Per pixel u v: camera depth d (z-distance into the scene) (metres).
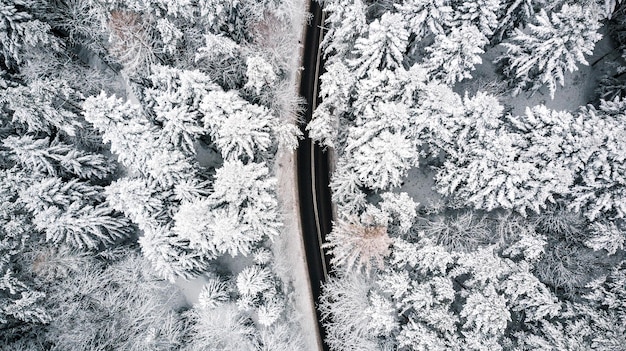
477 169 22.45
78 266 26.09
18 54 26.05
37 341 25.81
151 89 24.80
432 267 22.97
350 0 21.97
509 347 23.28
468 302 22.50
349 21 21.98
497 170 21.89
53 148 25.22
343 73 21.77
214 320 26.27
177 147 24.56
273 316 25.44
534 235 23.55
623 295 21.47
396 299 24.81
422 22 22.52
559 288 24.09
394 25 20.45
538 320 23.36
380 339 25.17
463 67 22.70
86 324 25.94
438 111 21.95
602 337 21.19
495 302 22.03
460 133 22.64
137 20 25.41
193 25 25.86
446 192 24.59
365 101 22.67
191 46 25.92
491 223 24.88
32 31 24.95
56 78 26.30
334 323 26.08
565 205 23.58
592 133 21.22
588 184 21.86
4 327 25.38
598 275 23.38
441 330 23.05
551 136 21.67
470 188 23.06
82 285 26.08
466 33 21.05
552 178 21.56
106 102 22.36
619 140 20.45
